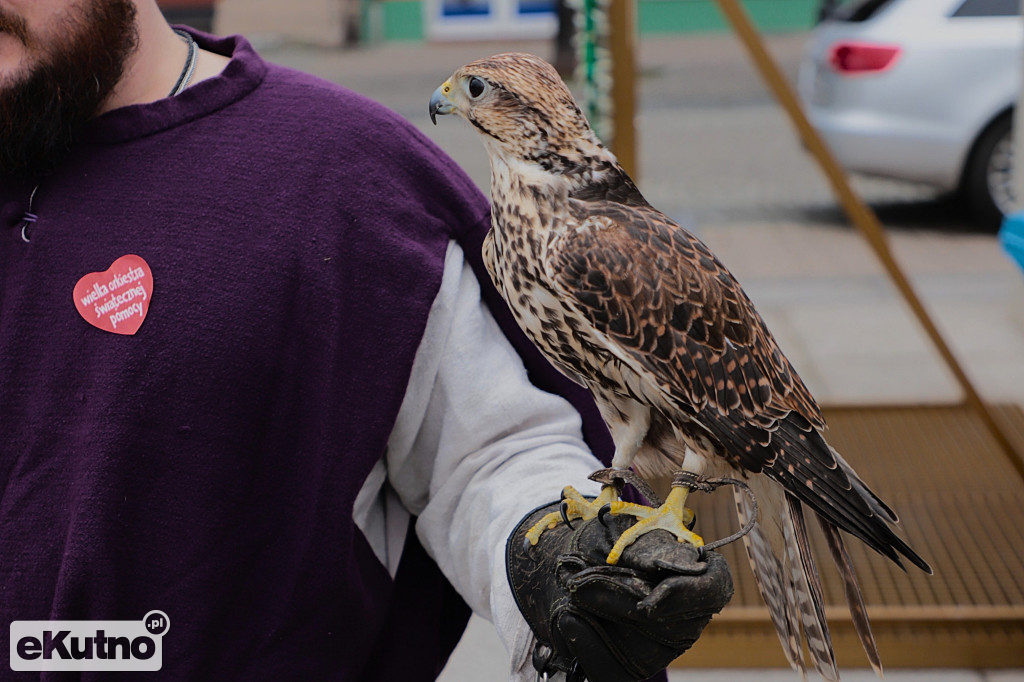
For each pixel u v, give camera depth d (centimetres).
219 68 220
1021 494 531
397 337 204
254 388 197
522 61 189
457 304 213
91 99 197
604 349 188
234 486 197
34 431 196
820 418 200
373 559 217
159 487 194
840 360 729
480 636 465
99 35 192
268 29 2898
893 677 425
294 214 202
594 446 219
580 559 168
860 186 1202
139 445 192
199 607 196
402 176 212
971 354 733
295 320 200
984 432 603
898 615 428
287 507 201
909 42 980
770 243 1012
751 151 1423
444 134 1498
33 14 186
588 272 180
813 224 1073
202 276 197
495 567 198
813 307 834
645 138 1532
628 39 416
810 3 2752
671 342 182
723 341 185
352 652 209
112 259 198
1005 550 478
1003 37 967
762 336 193
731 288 189
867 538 189
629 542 166
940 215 1084
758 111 1722
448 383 210
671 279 182
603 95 420
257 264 199
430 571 228
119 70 198
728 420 185
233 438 196
